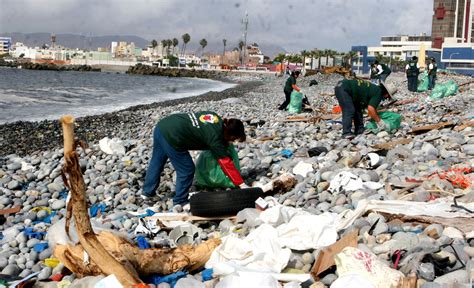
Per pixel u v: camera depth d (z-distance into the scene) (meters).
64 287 4.73
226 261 4.90
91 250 4.33
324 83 53.66
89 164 10.86
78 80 70.19
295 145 12.02
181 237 5.98
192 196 6.90
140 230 6.43
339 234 5.44
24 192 8.87
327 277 4.46
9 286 4.91
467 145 9.67
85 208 4.23
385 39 187.88
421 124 14.49
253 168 9.68
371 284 4.02
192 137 7.61
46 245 5.88
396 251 4.72
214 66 145.75
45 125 19.22
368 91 12.27
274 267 4.70
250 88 54.19
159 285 4.55
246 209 6.51
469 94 24.86
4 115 24.22
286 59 134.25
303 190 7.66
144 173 10.02
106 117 21.83
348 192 7.22
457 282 4.03
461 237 5.07
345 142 11.32
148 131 17.20
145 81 78.19
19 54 198.12
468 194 6.46
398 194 6.96
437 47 164.50
